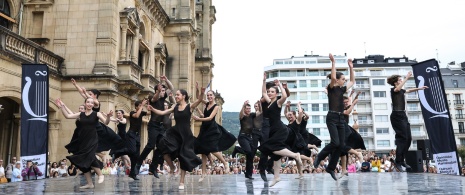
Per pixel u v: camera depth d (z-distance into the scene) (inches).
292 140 355.9
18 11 867.4
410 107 3221.0
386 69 3363.7
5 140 836.6
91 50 845.2
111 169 756.6
